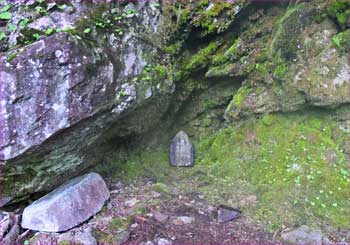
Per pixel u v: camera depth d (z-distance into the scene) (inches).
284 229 131.3
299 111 169.0
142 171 170.9
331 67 157.9
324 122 167.6
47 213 126.4
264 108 173.3
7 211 136.5
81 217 131.3
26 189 137.6
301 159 159.8
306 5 158.1
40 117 121.0
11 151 119.3
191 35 167.6
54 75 121.6
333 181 149.4
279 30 162.2
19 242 123.5
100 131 143.3
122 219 133.0
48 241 122.2
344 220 134.6
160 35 160.9
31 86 119.2
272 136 170.1
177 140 176.1
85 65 126.0
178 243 123.1
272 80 168.1
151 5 159.2
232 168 167.3
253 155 168.4
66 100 123.8
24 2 138.1
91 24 137.8
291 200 143.6
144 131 171.0
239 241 125.8
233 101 178.1
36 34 129.4
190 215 138.6
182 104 183.0
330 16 157.8
